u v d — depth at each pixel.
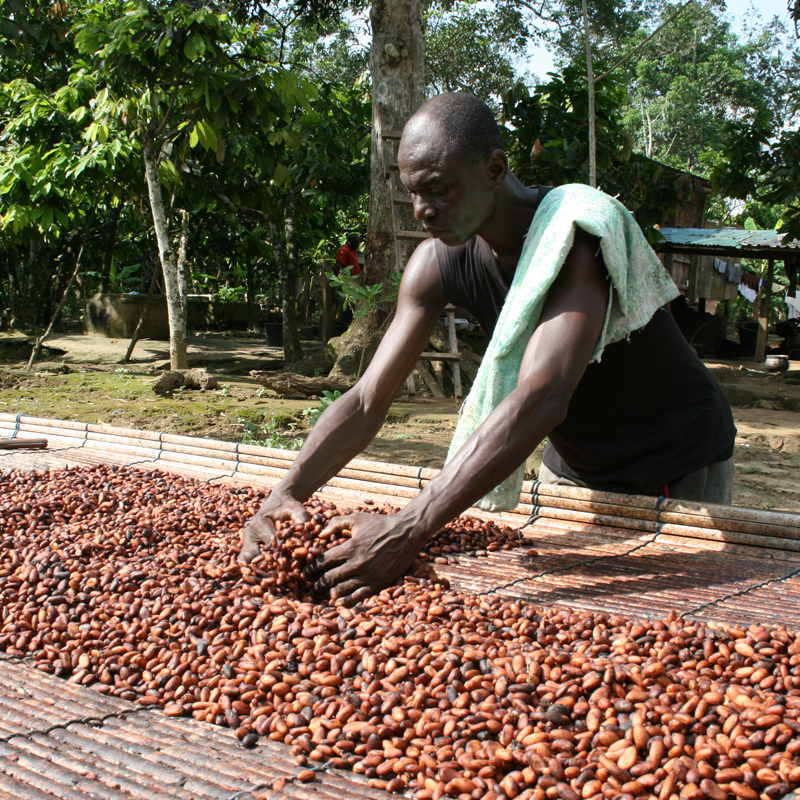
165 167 9.48
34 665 1.78
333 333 13.84
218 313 17.36
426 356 8.51
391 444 6.24
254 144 9.88
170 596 1.97
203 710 1.56
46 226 9.38
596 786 1.28
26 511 2.78
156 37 7.92
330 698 1.55
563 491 2.86
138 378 9.86
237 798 1.28
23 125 9.69
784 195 9.34
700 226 17.12
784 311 24.14
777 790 1.25
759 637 1.71
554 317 2.05
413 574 2.23
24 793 1.29
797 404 8.98
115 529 2.56
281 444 5.89
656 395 2.66
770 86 27.22
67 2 9.73
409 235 8.48
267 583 2.07
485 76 20.38
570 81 8.26
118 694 1.65
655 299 2.31
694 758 1.33
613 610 2.05
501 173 2.12
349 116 11.07
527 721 1.45
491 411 2.22
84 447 4.15
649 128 24.70
